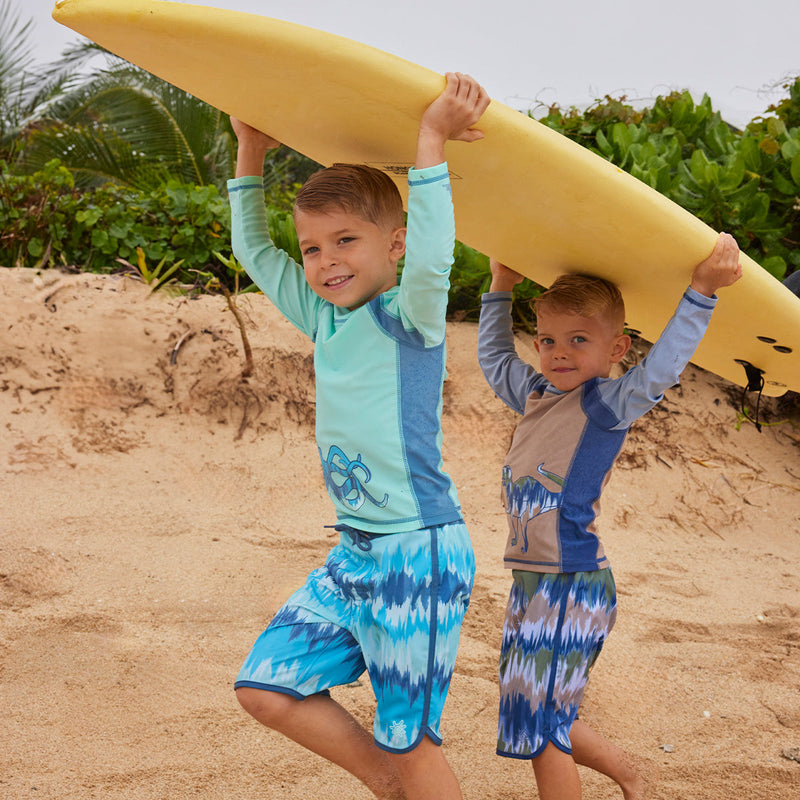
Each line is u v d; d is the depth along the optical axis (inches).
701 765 98.5
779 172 214.5
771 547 181.0
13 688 103.3
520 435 94.1
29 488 163.2
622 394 87.4
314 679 75.3
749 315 94.0
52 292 194.9
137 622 122.6
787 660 127.5
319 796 88.1
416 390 77.0
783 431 209.0
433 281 73.9
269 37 70.2
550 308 92.3
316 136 86.7
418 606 73.9
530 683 85.3
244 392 190.7
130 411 183.9
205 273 212.5
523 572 89.5
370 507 76.4
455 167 84.3
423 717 73.3
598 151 220.8
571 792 82.7
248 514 168.4
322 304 86.1
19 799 83.7
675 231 82.9
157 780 88.7
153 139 428.5
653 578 158.1
